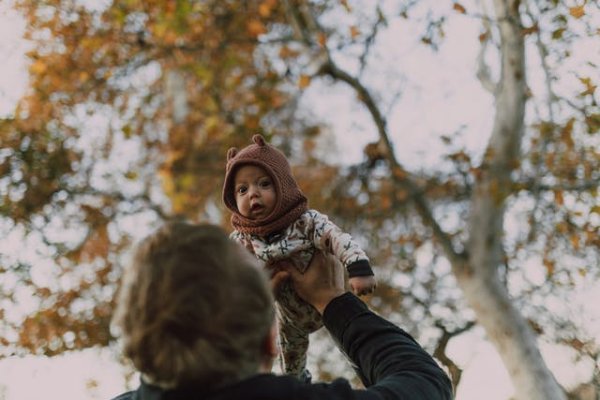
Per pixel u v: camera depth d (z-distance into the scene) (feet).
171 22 38.06
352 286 8.55
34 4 42.70
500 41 37.88
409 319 55.01
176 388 4.25
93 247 50.52
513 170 37.78
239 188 9.17
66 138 46.62
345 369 53.01
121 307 4.45
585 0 30.14
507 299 38.27
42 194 47.01
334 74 39.86
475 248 39.06
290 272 8.41
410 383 4.94
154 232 4.61
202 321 4.22
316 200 48.16
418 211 41.55
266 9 40.04
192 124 45.75
